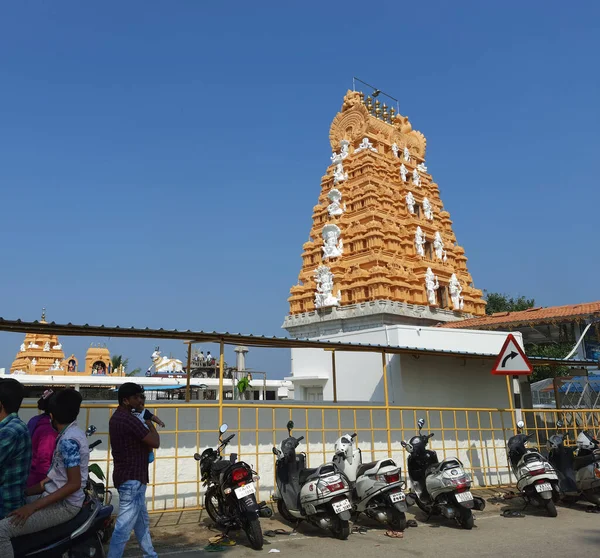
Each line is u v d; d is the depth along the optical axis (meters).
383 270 34.66
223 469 8.28
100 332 9.04
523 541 8.19
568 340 21.62
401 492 8.91
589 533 8.68
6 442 4.45
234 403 11.30
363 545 8.00
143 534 6.25
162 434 10.30
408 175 42.47
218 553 7.46
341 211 39.00
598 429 15.99
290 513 8.90
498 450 14.31
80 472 4.83
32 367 66.56
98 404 9.80
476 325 22.30
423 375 15.70
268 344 11.16
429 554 7.48
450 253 40.94
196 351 40.09
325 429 11.93
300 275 39.38
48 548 4.60
